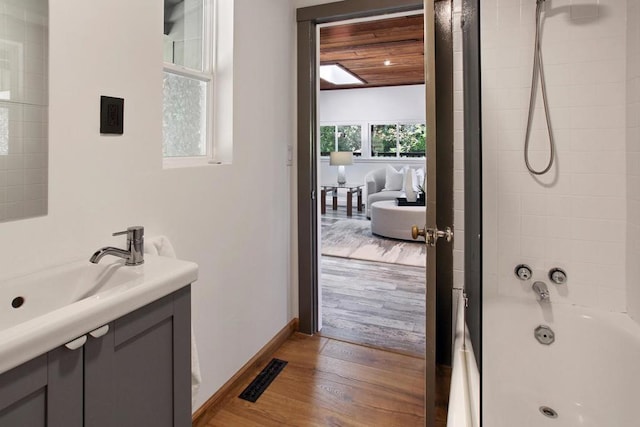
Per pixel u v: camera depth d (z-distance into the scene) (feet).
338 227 21.65
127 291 3.14
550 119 6.40
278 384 6.85
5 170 3.51
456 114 6.75
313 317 8.77
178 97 5.87
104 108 4.25
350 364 7.51
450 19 6.06
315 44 8.43
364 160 29.53
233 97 6.43
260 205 7.38
